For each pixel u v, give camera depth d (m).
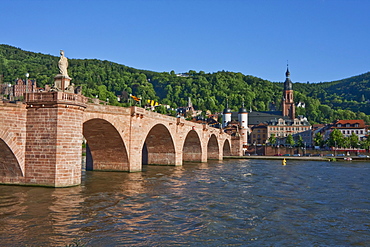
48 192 38.81
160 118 72.25
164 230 27.36
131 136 60.50
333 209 37.03
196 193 44.44
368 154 161.38
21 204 33.47
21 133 41.22
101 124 55.09
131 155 61.22
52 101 40.56
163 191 44.72
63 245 22.88
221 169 83.38
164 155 84.44
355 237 27.16
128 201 37.44
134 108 60.22
